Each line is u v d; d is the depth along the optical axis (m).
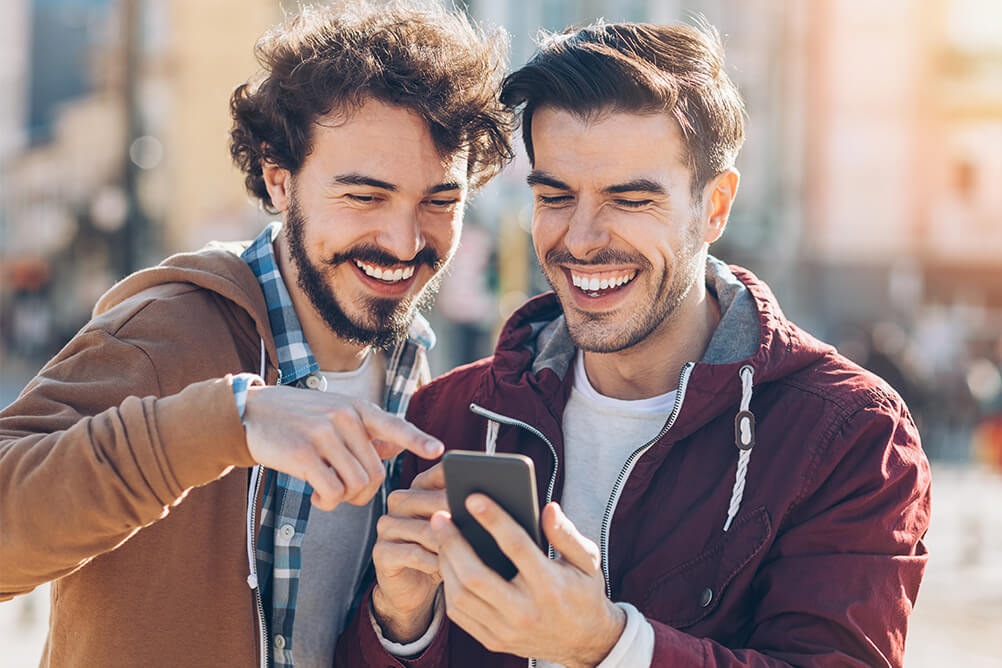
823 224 24.17
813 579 1.95
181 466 1.76
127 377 2.06
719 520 2.07
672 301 2.17
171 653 2.10
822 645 1.92
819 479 2.04
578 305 2.17
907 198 24.36
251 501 2.20
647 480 2.12
